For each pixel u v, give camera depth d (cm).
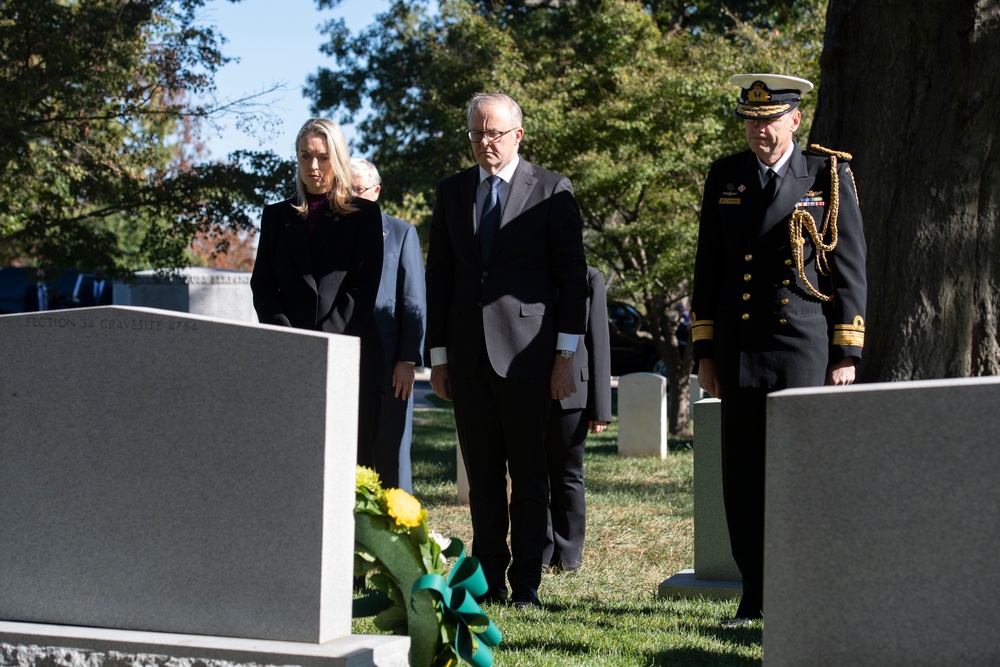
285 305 508
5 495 375
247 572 348
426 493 949
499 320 502
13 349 374
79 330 367
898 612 290
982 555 283
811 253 466
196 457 353
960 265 654
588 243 1609
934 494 287
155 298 1593
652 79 1391
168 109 1413
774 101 466
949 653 286
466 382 511
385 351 565
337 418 346
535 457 509
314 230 511
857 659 293
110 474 363
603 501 885
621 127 1370
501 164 511
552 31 2077
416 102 1973
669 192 1433
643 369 2394
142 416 360
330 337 342
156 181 1452
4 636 359
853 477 293
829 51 688
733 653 419
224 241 1452
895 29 657
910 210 659
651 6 2256
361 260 508
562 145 1427
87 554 366
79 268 1459
